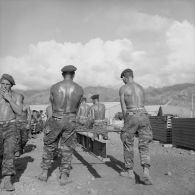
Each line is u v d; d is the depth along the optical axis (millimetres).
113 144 14125
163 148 12031
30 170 7211
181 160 8648
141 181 6016
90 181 6090
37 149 11820
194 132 11031
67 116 5973
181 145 11961
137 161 8562
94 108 12883
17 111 5477
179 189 5477
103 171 7129
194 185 5746
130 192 5301
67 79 6160
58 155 8859
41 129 22922
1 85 5691
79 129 9031
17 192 5305
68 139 6012
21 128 9789
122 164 8164
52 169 7258
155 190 5426
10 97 5535
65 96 5973
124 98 6383
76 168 7527
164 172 6914
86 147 11445
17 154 9391
